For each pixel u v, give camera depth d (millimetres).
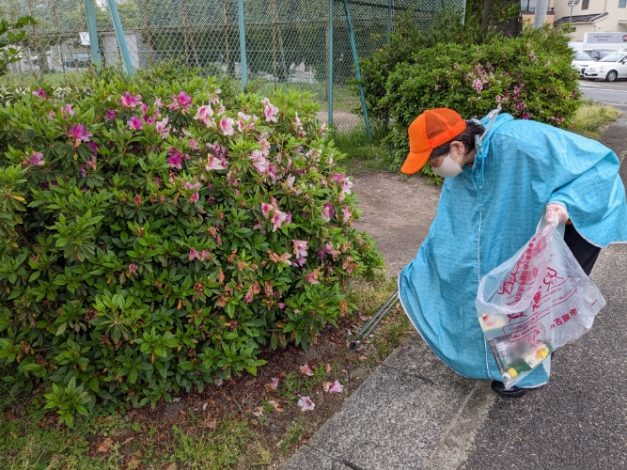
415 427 2459
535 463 2262
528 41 6852
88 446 2334
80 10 5059
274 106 2965
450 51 6660
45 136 2322
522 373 2393
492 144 2258
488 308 2275
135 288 2379
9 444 2316
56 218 2359
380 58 7660
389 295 3574
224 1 6379
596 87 20391
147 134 2447
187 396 2639
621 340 3111
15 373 2551
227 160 2639
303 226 2812
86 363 2291
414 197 5875
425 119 2250
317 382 2775
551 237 2180
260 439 2420
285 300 2809
